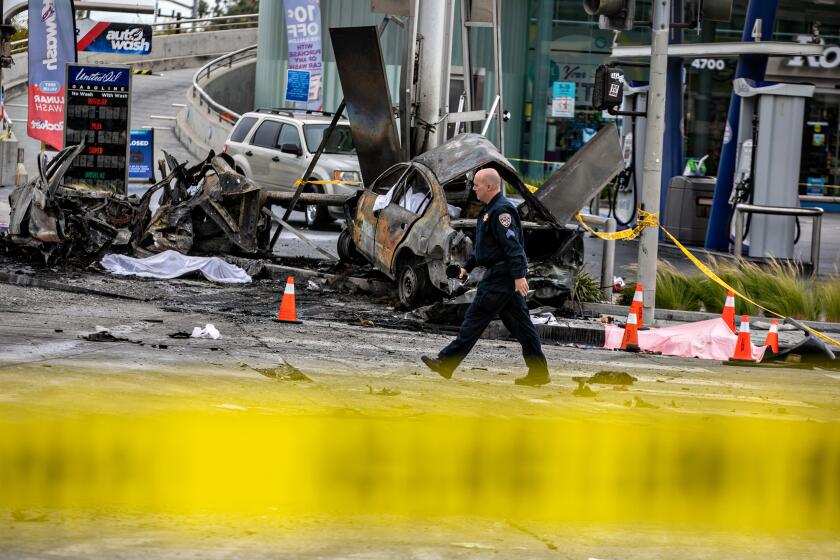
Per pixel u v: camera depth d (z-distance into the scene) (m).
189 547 19.41
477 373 39.62
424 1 68.38
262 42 167.38
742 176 86.44
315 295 59.00
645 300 55.44
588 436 30.12
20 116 168.75
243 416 29.08
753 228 84.50
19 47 196.88
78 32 128.00
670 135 101.62
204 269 62.12
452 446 28.05
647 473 26.72
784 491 25.67
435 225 52.94
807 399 38.25
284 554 19.27
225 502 22.53
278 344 42.88
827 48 136.00
